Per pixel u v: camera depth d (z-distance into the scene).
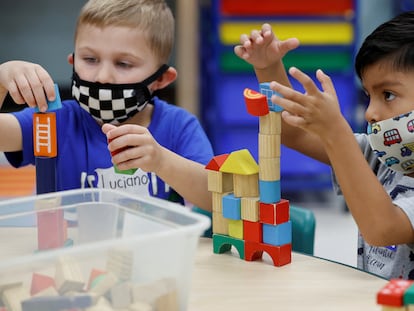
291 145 1.27
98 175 1.25
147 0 1.23
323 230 2.64
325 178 3.00
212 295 0.79
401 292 0.58
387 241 0.92
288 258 0.91
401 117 0.99
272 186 0.88
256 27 2.84
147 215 0.78
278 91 0.83
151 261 0.67
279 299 0.78
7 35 3.36
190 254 0.70
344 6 2.80
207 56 3.17
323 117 0.86
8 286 0.66
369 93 1.04
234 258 0.93
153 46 1.20
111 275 0.67
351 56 2.82
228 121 2.90
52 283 0.68
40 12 3.36
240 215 0.92
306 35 2.81
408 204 0.94
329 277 0.85
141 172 1.23
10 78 0.99
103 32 1.16
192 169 1.09
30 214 0.84
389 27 1.01
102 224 0.83
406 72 0.98
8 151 1.24
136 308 0.66
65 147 1.26
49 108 0.95
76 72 1.19
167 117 1.31
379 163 1.20
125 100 1.17
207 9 3.15
